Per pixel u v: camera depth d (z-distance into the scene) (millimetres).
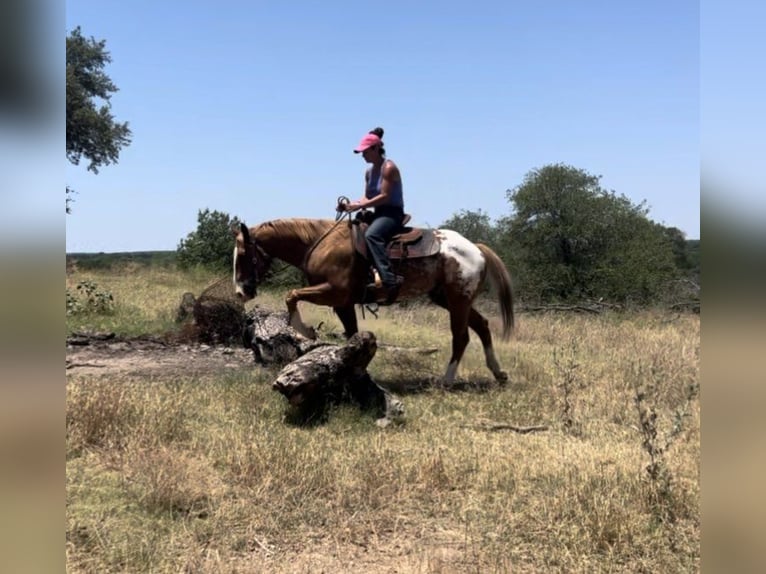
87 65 31688
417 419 6504
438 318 14516
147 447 5078
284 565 3584
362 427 6129
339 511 4242
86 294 13711
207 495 4383
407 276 7738
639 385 7664
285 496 4375
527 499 4562
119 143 31875
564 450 5598
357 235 7523
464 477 4910
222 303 10719
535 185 20672
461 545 3898
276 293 17000
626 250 20000
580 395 7547
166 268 26109
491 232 22953
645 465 5023
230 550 3709
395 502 4453
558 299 19844
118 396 5754
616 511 4121
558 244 20703
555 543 3889
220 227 26266
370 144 7504
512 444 5781
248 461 4840
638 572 3592
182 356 9602
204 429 5816
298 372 6184
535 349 10703
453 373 8070
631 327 13578
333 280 7473
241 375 7914
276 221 7637
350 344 6434
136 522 3957
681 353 9539
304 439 5668
